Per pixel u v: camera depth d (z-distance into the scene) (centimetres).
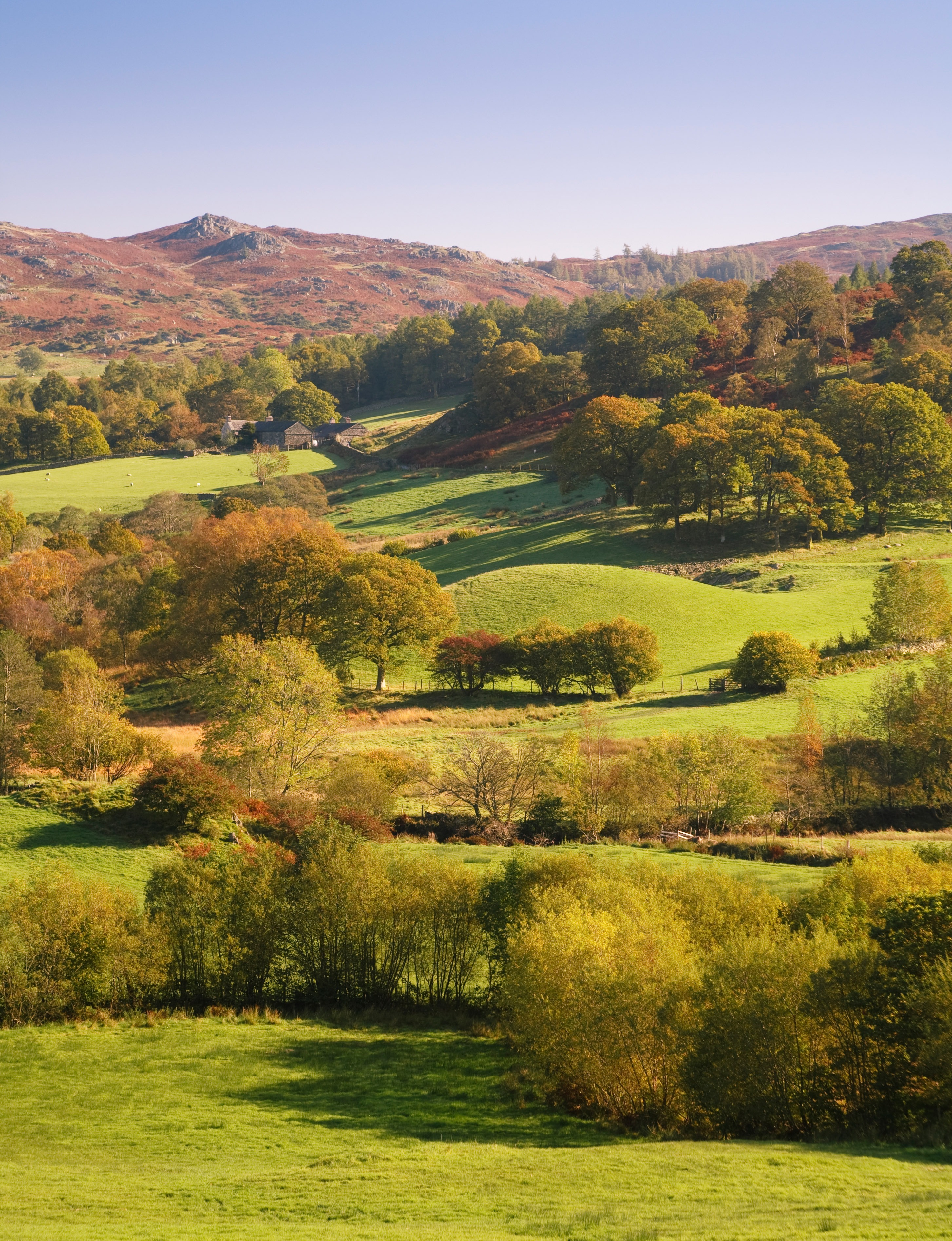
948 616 8606
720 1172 1977
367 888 3916
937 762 5941
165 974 3738
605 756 5981
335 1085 3030
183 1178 2220
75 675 8306
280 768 6362
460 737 7356
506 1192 1989
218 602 9519
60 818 5300
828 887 3597
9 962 3584
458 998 3872
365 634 8919
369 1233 1688
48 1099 2905
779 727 6825
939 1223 1451
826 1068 2486
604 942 2852
